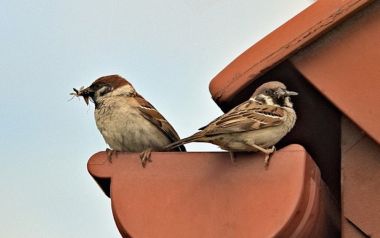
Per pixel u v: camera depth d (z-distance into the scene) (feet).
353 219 13.15
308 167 12.94
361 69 13.38
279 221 12.40
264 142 15.11
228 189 13.02
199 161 13.51
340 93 13.37
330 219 14.70
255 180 12.91
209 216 12.95
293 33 13.57
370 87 13.24
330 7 13.41
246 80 13.82
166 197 13.38
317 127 16.49
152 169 13.74
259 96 15.42
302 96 15.52
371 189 13.17
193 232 12.92
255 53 13.85
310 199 12.87
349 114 13.21
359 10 13.46
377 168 13.20
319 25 13.37
